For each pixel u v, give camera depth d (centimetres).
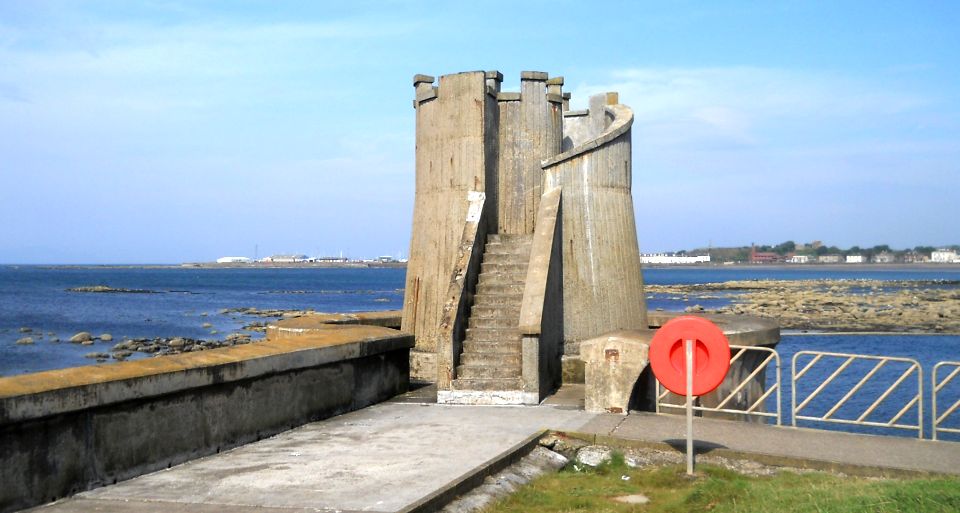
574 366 1433
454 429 1074
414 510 726
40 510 734
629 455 975
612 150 1514
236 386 988
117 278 18688
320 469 876
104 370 840
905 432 1897
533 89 1588
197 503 754
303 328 1429
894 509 687
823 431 1065
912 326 5069
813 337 4456
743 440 1011
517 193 1578
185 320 6197
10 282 14488
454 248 1524
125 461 838
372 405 1274
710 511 776
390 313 1852
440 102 1573
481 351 1327
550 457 983
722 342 905
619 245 1515
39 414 741
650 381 1259
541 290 1293
